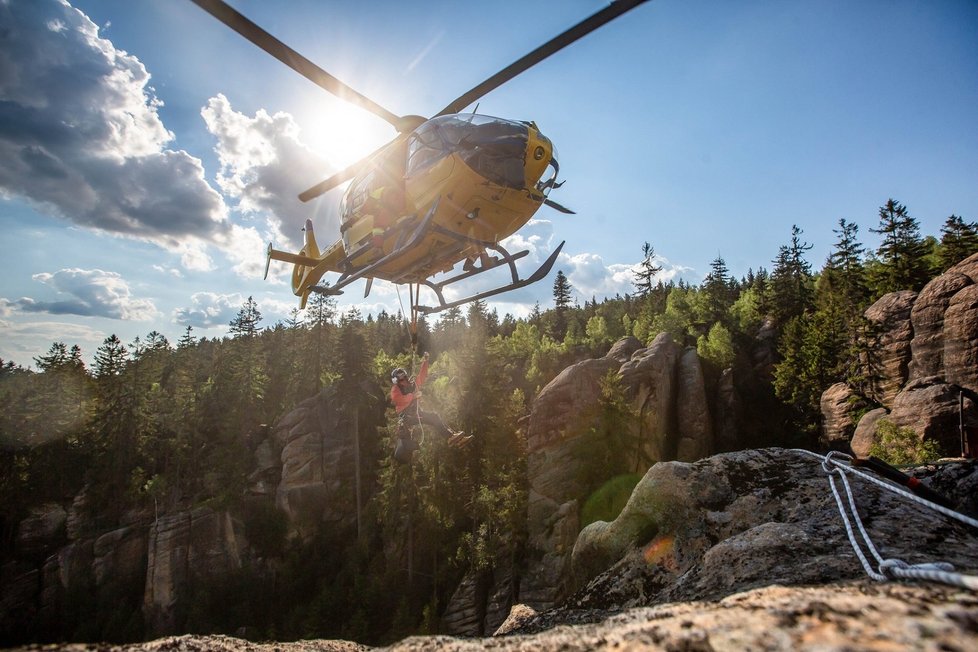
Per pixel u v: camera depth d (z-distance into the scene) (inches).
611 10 191.5
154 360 2316.7
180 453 1932.8
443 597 1430.9
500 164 259.3
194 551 1681.8
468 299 315.3
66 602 1658.5
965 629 52.5
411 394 269.0
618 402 1537.9
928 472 161.2
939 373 1315.2
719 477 174.7
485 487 1444.4
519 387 2341.3
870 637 53.4
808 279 2625.5
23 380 2805.1
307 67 232.8
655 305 2997.0
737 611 68.9
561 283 3533.5
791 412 1902.1
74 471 2026.3
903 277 1974.7
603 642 69.4
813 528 133.2
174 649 104.4
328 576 1616.6
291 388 2401.6
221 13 199.3
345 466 1897.1
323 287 372.2
